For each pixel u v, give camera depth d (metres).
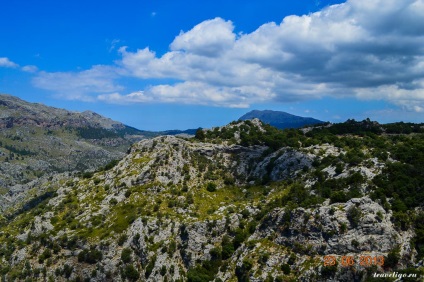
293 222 147.50
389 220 137.62
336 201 148.50
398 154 174.25
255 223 164.88
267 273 140.00
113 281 166.62
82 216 199.50
